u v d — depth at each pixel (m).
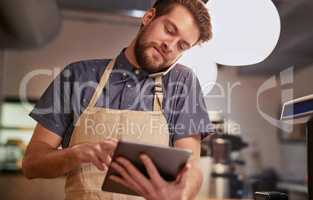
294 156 4.02
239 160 3.55
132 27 2.56
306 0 2.90
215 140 2.83
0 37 3.34
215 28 1.58
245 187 3.58
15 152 3.63
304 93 2.50
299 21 3.06
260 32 1.58
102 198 1.46
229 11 1.57
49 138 1.49
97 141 1.43
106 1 3.20
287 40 3.05
